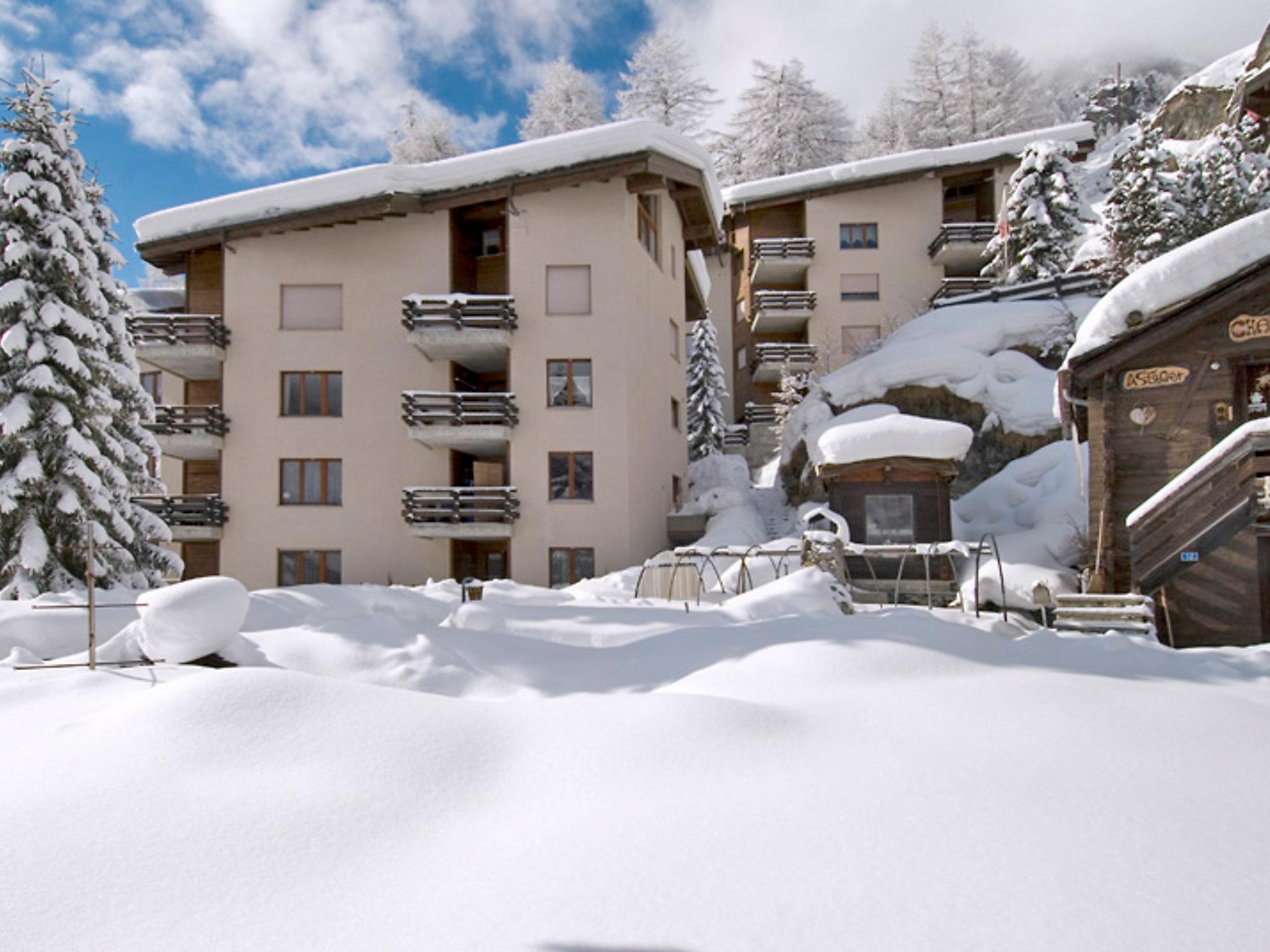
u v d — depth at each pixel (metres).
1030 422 22.67
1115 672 6.62
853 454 17.08
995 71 63.69
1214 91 40.38
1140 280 11.82
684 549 15.52
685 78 53.69
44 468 15.23
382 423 23.41
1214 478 10.45
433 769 4.20
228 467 23.25
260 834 3.45
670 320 26.86
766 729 4.61
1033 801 3.63
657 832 3.39
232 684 4.97
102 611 9.73
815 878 2.97
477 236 24.88
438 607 10.77
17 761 4.29
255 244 23.83
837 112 56.09
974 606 14.91
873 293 35.62
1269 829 3.33
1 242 15.55
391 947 2.62
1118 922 2.63
